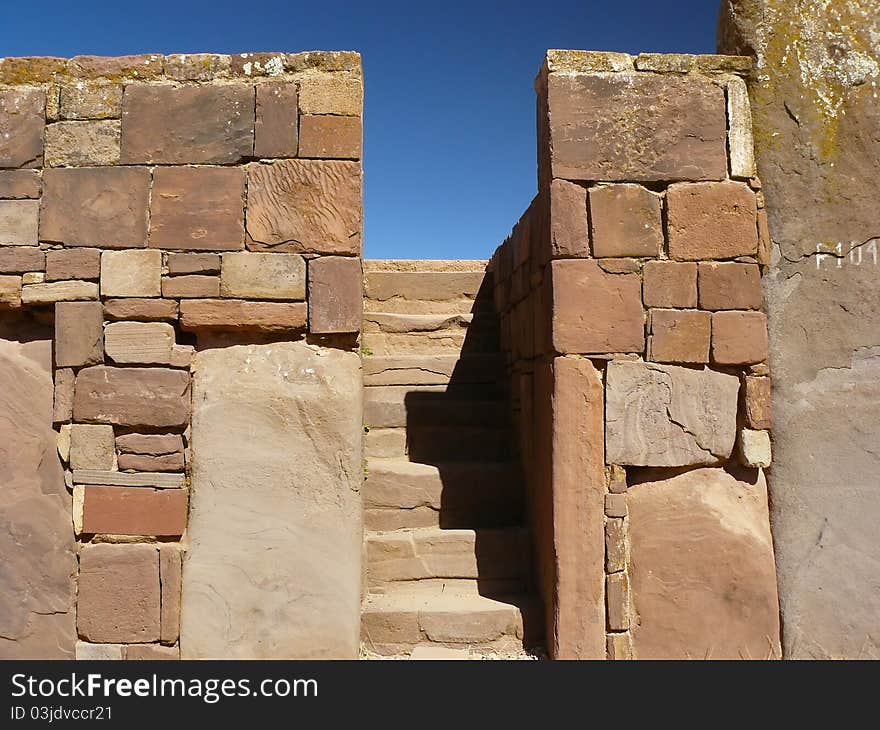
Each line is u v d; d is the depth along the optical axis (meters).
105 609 3.59
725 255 3.81
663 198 3.82
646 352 3.75
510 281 5.44
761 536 3.78
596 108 3.81
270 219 3.69
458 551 4.28
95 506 3.62
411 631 3.89
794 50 4.01
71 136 3.71
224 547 3.62
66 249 3.67
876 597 3.79
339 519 3.67
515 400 5.06
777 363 3.88
